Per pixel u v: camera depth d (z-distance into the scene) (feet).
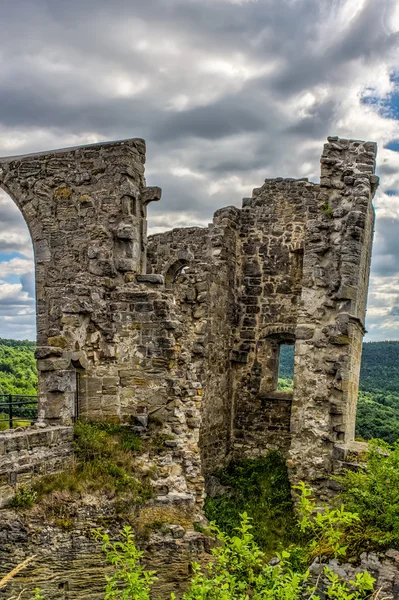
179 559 27.58
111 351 33.63
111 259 37.40
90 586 26.40
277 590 18.07
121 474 29.19
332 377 42.68
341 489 40.14
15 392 67.97
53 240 44.47
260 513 44.01
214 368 53.78
